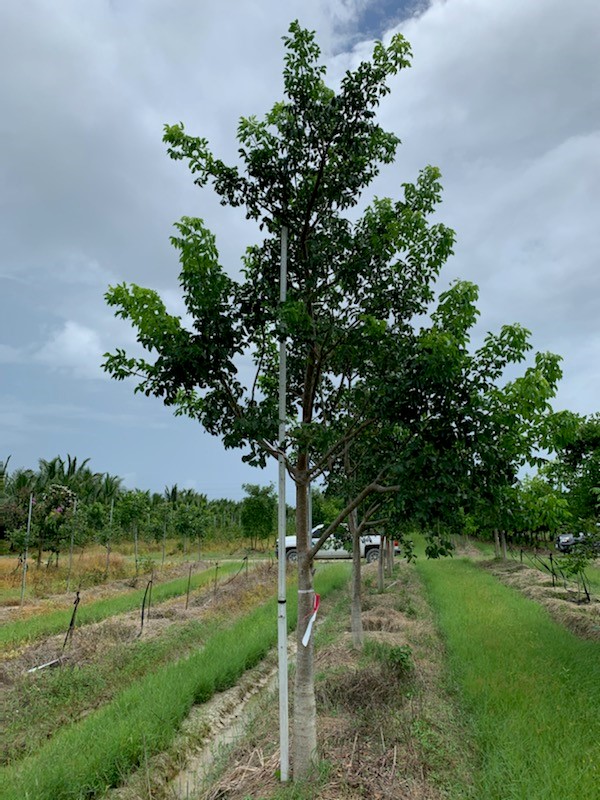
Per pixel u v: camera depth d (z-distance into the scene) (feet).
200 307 16.74
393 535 31.68
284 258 18.42
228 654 29.40
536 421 16.49
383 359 17.94
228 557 113.91
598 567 70.08
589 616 36.42
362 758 16.71
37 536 73.87
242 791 15.94
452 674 25.58
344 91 17.40
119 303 16.83
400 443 18.95
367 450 26.35
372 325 16.98
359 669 24.63
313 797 14.56
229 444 17.60
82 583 69.77
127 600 52.85
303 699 16.80
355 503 18.01
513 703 20.33
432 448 16.25
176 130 18.24
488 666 24.89
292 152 18.20
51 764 17.07
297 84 17.71
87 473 131.85
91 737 18.88
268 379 21.97
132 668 28.99
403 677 23.93
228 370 17.30
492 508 16.78
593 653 26.89
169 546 133.39
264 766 17.22
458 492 15.84
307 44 17.57
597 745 16.53
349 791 14.83
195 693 24.63
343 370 20.79
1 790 15.66
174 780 18.38
